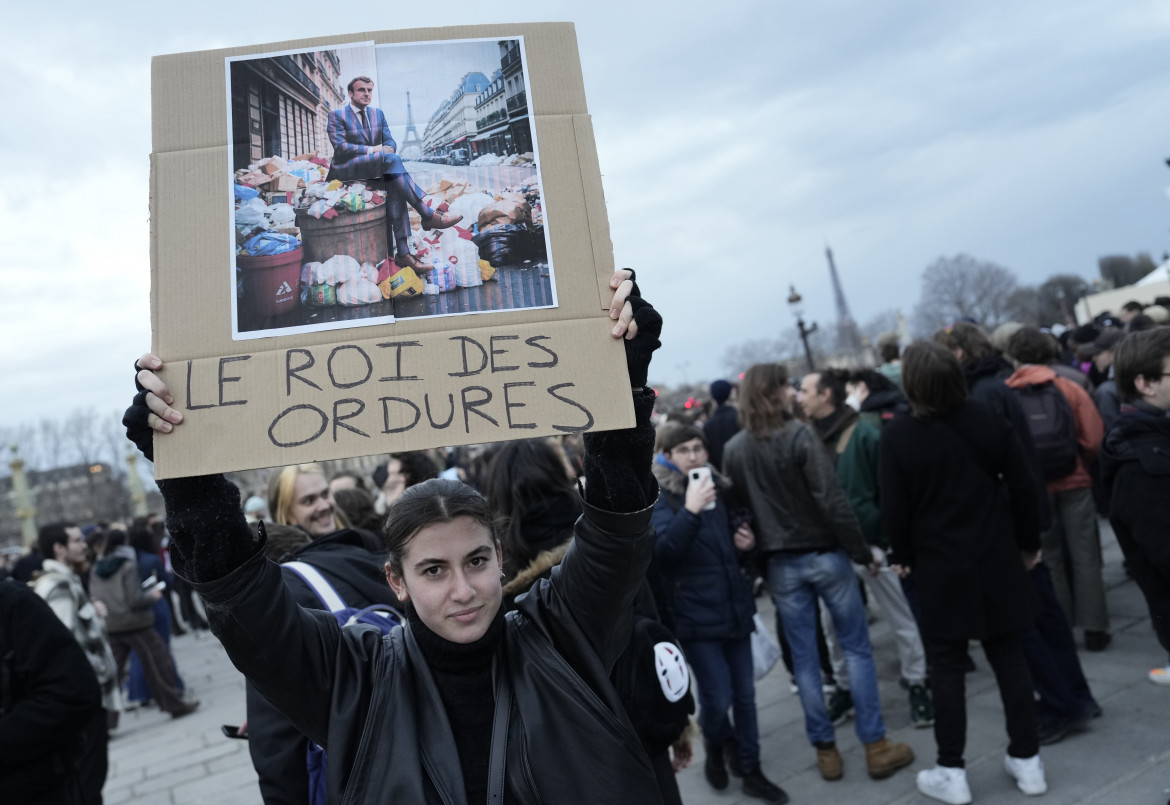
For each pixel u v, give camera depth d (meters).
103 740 2.84
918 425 3.37
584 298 1.45
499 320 1.42
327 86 1.49
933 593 3.30
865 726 3.74
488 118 1.50
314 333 1.39
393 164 1.47
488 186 1.48
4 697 2.45
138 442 1.34
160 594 7.79
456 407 1.38
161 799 5.28
